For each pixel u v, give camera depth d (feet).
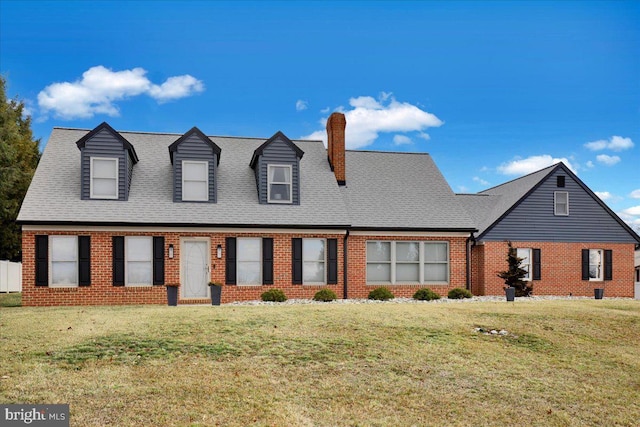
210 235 69.82
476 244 86.22
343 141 83.41
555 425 26.55
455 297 73.56
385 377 31.94
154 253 67.77
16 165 107.55
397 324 44.88
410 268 78.28
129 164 71.92
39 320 44.37
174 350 35.32
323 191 78.48
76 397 26.55
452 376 32.76
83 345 35.81
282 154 75.41
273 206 74.18
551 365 36.11
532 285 85.15
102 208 67.56
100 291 65.92
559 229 88.53
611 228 90.68
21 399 26.09
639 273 126.93
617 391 31.65
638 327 47.78
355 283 75.41
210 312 48.93
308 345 37.58
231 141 85.10
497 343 41.01
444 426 25.70
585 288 88.99
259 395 28.04
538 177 90.94
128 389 27.89
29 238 64.54
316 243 73.87
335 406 27.27
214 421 24.54
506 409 28.17
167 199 71.41
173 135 83.20
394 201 81.92
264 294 67.21
